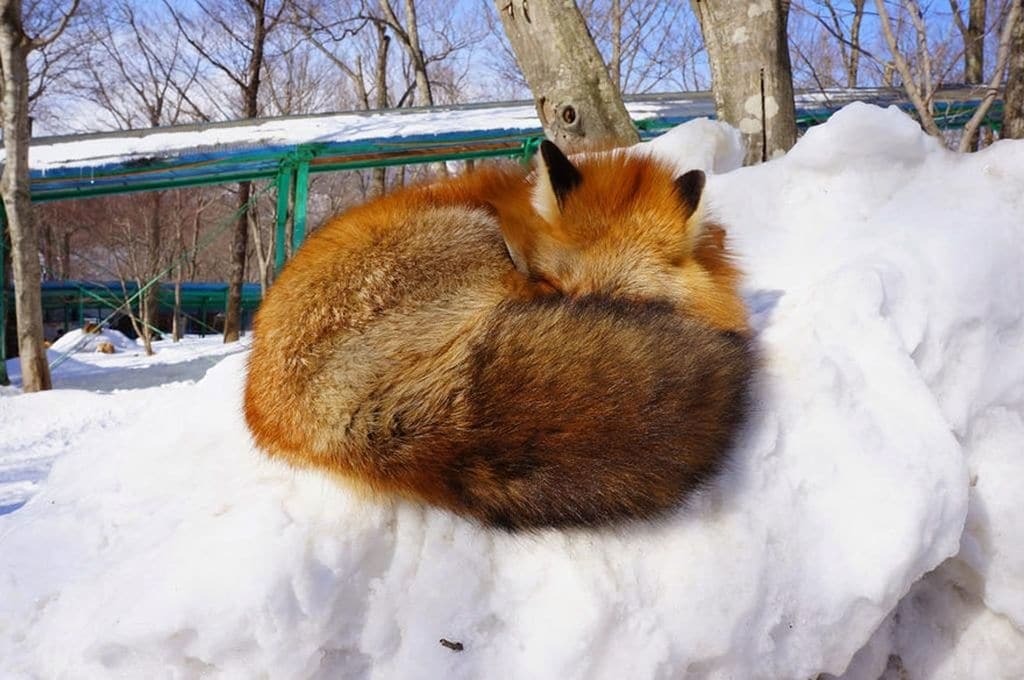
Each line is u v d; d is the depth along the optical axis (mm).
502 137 5348
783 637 829
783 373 930
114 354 7121
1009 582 939
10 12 4516
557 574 800
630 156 1142
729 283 1059
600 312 864
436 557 816
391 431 821
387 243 995
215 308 11219
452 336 884
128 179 5156
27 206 4762
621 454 785
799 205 1282
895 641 988
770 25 1744
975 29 3691
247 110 9258
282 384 906
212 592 756
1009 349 1010
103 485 1007
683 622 788
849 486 866
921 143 1237
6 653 801
